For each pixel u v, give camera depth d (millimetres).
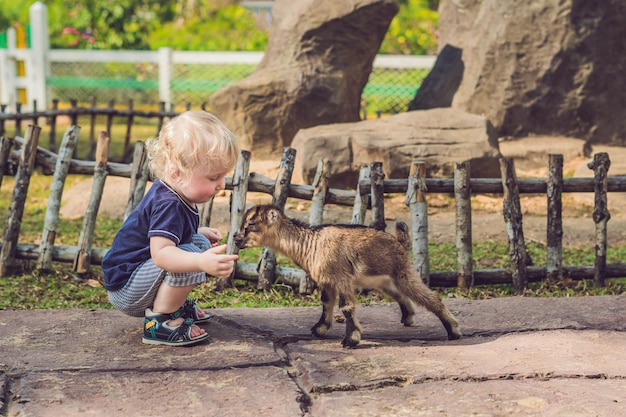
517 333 4445
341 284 4145
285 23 10547
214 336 4305
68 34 18547
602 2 10328
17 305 5055
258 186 5727
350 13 10227
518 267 5668
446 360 3951
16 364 3807
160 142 3928
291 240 4234
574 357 4012
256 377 3707
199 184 3908
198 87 15688
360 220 5645
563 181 5758
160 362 3871
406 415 3295
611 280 5918
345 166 8844
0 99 15797
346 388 3594
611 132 10719
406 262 4301
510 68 10570
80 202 8391
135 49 18672
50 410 3305
